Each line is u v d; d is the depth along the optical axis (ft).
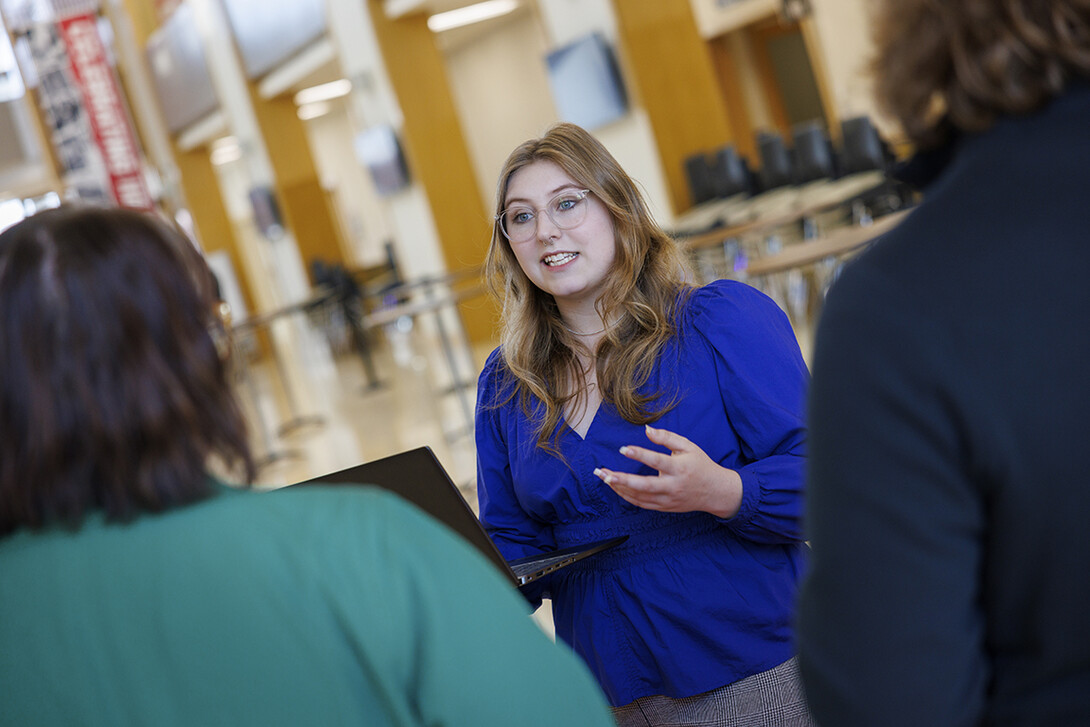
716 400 4.91
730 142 30.42
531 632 2.49
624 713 5.05
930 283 2.29
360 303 41.01
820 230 24.61
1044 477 2.21
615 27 29.01
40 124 46.44
